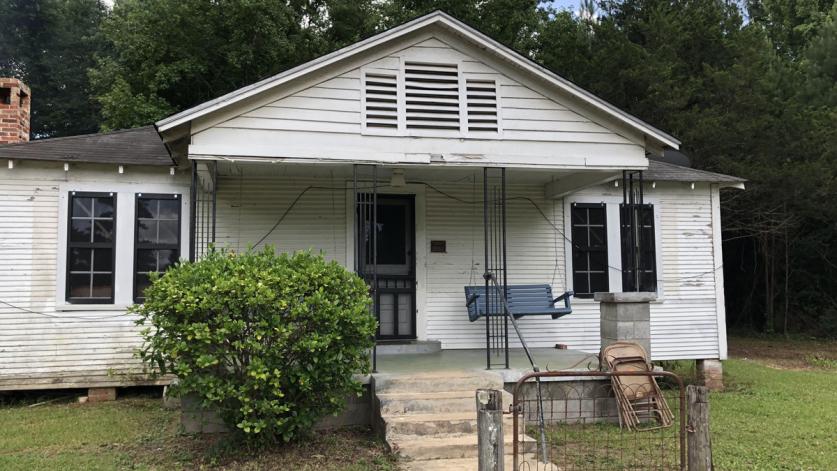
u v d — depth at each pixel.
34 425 7.16
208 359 5.25
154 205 9.21
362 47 7.56
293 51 19.77
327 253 9.48
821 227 19.16
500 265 10.05
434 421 6.10
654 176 10.60
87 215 8.96
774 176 16.30
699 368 10.82
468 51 8.00
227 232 9.27
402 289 9.75
